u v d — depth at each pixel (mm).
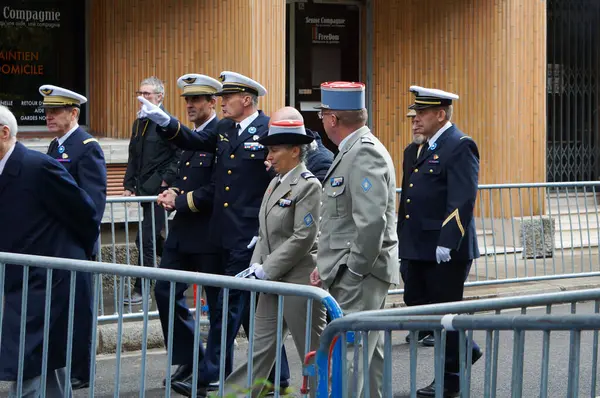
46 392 6781
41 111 12617
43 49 12586
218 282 5555
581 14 16281
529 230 14109
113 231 9852
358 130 6652
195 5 12359
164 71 12398
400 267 8547
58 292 6605
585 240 14672
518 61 14469
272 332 6820
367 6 14812
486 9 14414
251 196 7902
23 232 6625
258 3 12312
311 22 14703
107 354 9445
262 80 12352
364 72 14883
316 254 7059
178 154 10656
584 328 4008
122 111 12500
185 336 7879
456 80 14578
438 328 4555
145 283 5828
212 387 7691
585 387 8039
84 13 12703
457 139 7988
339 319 5066
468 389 4566
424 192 8086
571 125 16391
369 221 6414
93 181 7961
